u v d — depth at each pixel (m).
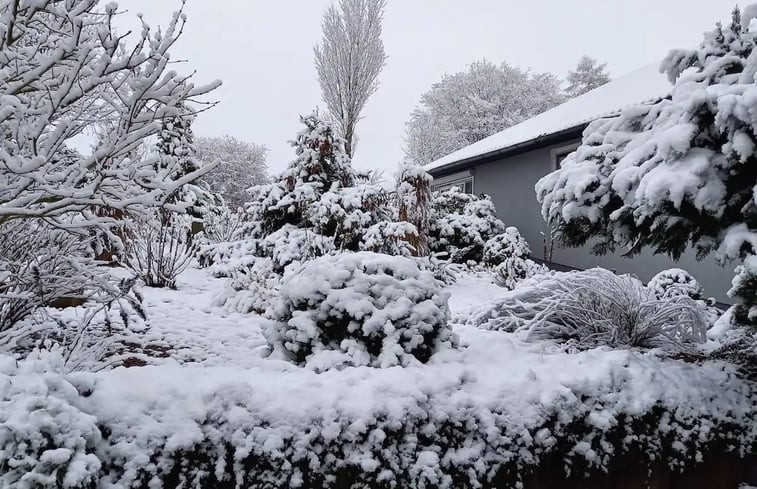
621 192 3.17
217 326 4.46
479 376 2.46
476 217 10.59
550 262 9.66
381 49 18.14
